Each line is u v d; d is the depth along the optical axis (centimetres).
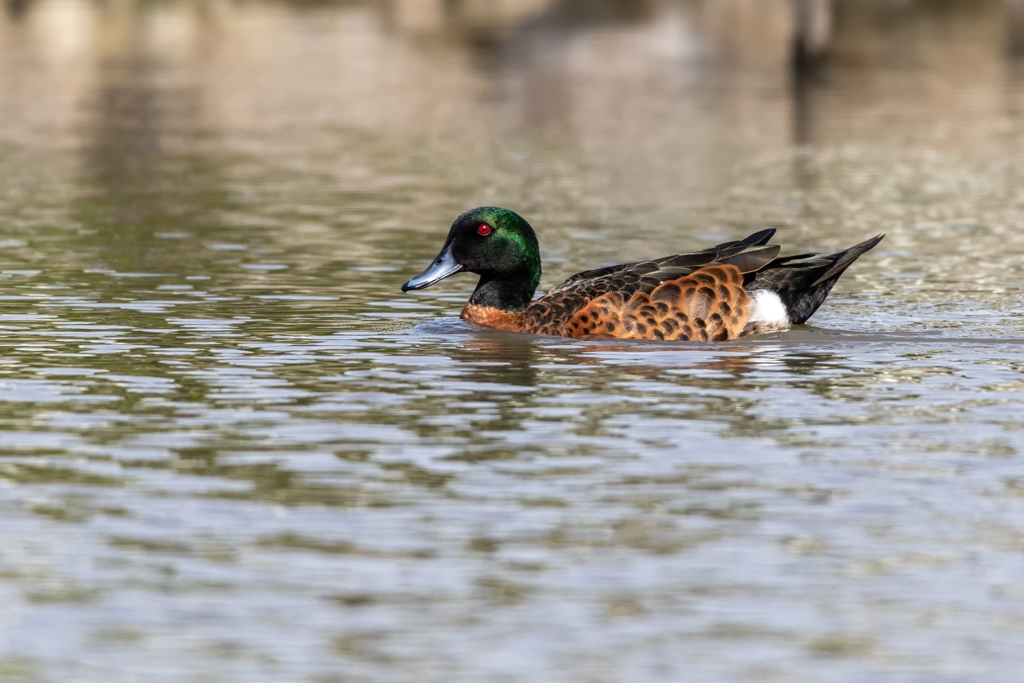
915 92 4662
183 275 1959
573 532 970
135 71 5275
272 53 5897
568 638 818
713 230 2362
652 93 4678
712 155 3350
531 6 7544
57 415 1258
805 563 918
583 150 3453
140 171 3103
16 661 793
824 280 1614
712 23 6812
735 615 847
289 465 1116
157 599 867
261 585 886
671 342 1547
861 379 1384
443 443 1173
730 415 1257
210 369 1430
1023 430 1205
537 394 1333
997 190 2816
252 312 1722
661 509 1014
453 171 3109
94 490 1056
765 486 1062
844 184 2902
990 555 930
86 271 1981
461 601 864
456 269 1630
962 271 2002
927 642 816
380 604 860
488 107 4338
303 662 791
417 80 5047
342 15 7419
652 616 845
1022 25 6619
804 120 4003
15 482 1074
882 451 1148
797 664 791
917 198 2723
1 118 4044
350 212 2558
